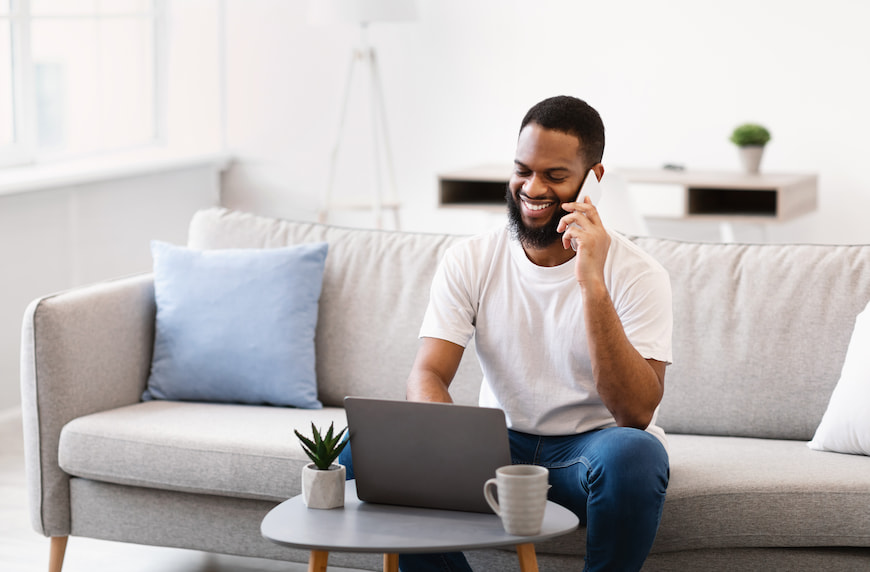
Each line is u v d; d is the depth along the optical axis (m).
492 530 1.56
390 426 1.67
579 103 1.87
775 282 2.34
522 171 1.88
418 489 1.67
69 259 4.23
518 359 1.97
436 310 2.02
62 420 2.35
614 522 1.73
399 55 5.18
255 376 2.51
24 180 3.88
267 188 5.47
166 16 5.19
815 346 2.28
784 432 2.29
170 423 2.32
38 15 4.40
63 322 2.36
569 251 1.94
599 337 1.80
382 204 4.95
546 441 1.97
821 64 4.55
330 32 5.27
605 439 1.78
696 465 2.04
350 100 5.30
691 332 2.36
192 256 2.64
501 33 5.01
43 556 2.63
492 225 4.84
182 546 2.29
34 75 4.39
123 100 5.01
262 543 2.23
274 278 2.56
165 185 4.89
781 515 1.92
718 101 4.72
